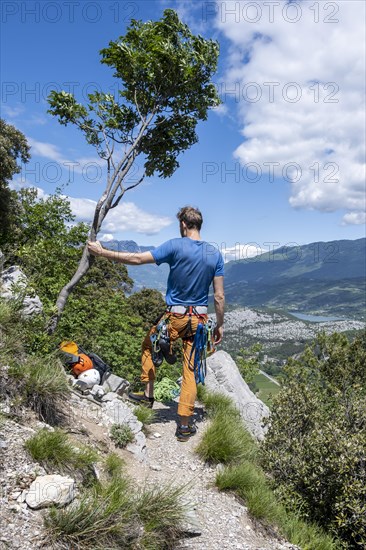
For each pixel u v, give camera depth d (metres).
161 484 3.89
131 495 3.20
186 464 4.57
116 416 4.74
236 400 8.78
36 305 5.92
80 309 12.82
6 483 2.76
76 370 5.57
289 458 5.86
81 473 3.26
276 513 4.21
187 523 3.28
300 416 6.87
